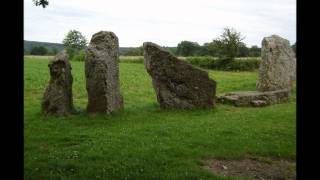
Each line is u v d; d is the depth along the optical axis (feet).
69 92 78.59
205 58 214.90
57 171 45.98
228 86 131.64
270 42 112.88
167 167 48.37
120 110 82.17
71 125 69.62
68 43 324.80
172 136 63.26
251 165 52.42
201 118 78.59
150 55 87.40
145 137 61.98
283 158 55.83
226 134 65.92
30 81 119.55
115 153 53.11
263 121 76.89
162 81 87.30
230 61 210.79
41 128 66.90
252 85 132.87
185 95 87.35
